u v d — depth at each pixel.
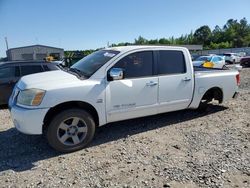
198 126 5.99
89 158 4.51
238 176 3.78
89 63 5.49
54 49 56.16
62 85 4.66
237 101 8.34
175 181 3.70
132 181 3.73
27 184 3.75
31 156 4.66
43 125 4.67
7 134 5.77
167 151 4.68
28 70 9.07
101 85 4.95
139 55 5.41
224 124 6.09
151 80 5.46
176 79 5.80
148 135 5.50
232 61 37.50
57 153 4.76
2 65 8.84
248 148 4.71
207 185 3.58
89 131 4.89
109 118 5.14
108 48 5.86
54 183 3.75
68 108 4.74
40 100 4.49
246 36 117.88
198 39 124.75
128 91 5.21
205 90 6.33
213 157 4.39
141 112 5.48
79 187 3.63
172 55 5.82
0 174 4.04
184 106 6.11
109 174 3.95
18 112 4.53
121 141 5.22
